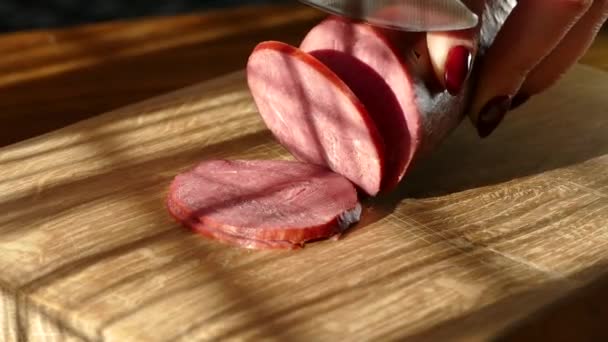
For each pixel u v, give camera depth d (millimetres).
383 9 393
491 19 427
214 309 349
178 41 584
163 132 469
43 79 544
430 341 334
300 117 413
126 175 435
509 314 346
